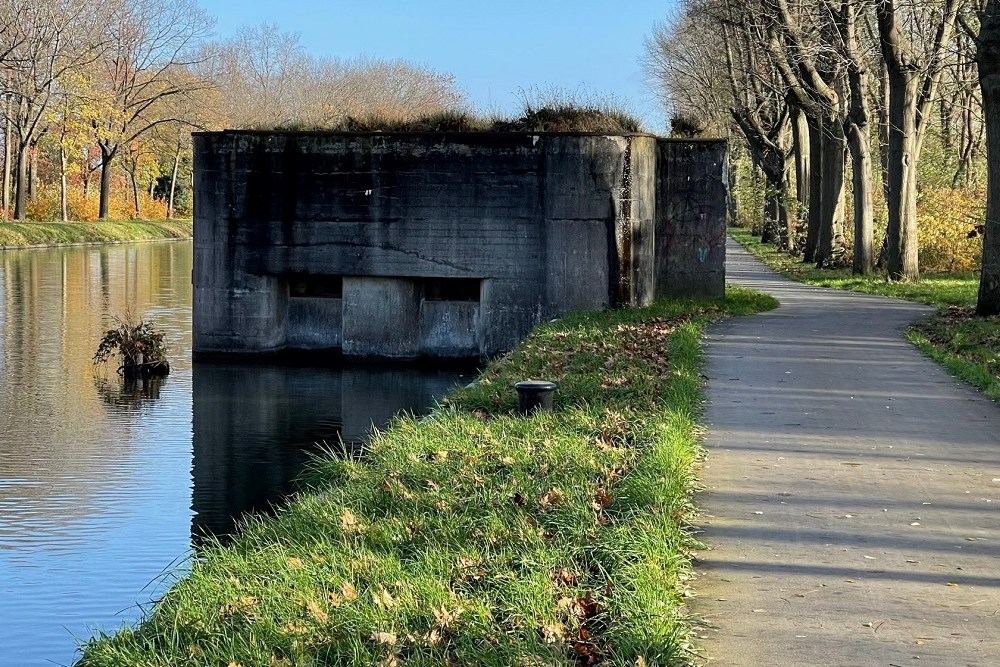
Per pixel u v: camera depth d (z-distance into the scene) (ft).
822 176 132.87
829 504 29.50
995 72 73.31
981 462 34.12
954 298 89.61
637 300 75.36
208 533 36.42
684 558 24.77
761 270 137.80
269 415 56.80
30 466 45.70
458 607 21.71
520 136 73.15
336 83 338.54
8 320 91.86
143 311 99.60
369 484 32.40
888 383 48.06
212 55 312.91
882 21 105.81
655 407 40.86
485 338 74.95
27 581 31.89
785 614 21.88
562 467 32.73
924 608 22.24
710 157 81.82
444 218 74.13
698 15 165.89
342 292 76.59
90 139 249.75
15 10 219.20
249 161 74.74
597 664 19.40
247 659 20.20
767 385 47.39
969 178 164.66
